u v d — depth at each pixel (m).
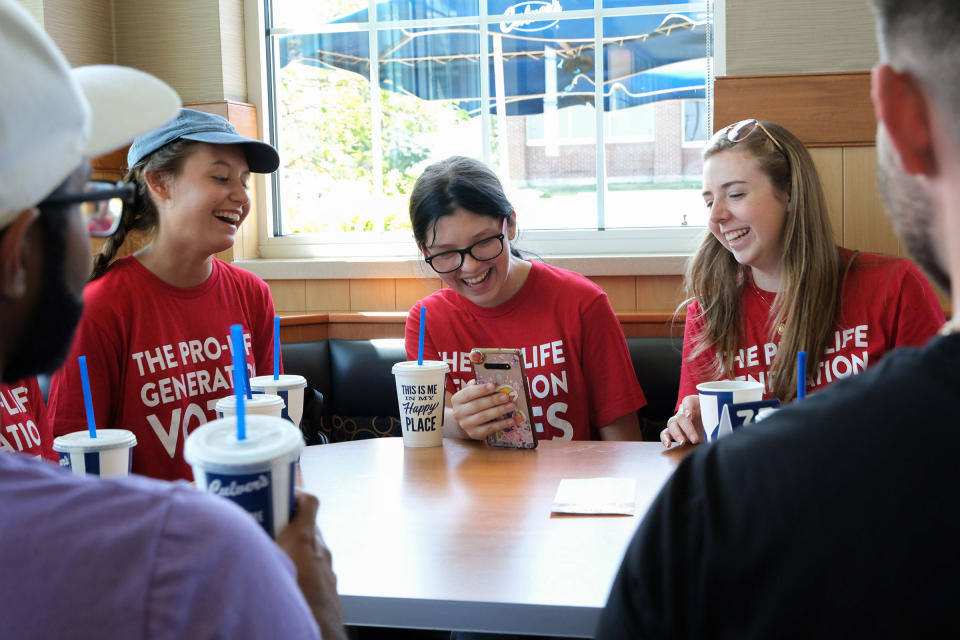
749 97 2.52
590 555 1.07
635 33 2.79
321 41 3.01
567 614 0.93
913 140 0.48
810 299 1.84
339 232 3.06
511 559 1.06
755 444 0.49
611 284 2.68
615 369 2.00
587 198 2.89
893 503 0.44
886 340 1.83
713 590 0.47
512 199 2.94
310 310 2.90
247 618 0.52
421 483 1.40
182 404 1.85
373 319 2.72
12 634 0.50
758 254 1.88
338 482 1.42
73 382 1.73
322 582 0.76
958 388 0.45
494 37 2.89
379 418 2.61
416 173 3.00
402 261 2.79
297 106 3.05
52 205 0.57
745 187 1.85
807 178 1.83
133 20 2.91
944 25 0.45
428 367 1.62
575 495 1.30
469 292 1.96
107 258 1.85
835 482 0.45
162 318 1.85
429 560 1.07
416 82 2.97
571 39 2.84
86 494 0.53
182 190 1.82
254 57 3.00
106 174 2.73
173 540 0.51
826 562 0.44
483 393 1.62
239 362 0.91
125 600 0.50
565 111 2.87
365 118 3.02
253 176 3.04
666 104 2.80
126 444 1.25
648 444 1.64
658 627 0.50
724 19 2.59
